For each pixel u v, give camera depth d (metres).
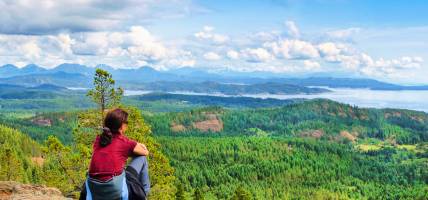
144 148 7.82
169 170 31.78
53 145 29.75
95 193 7.26
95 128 30.45
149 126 31.81
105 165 7.28
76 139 30.80
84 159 29.56
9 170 60.00
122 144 7.52
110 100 30.97
